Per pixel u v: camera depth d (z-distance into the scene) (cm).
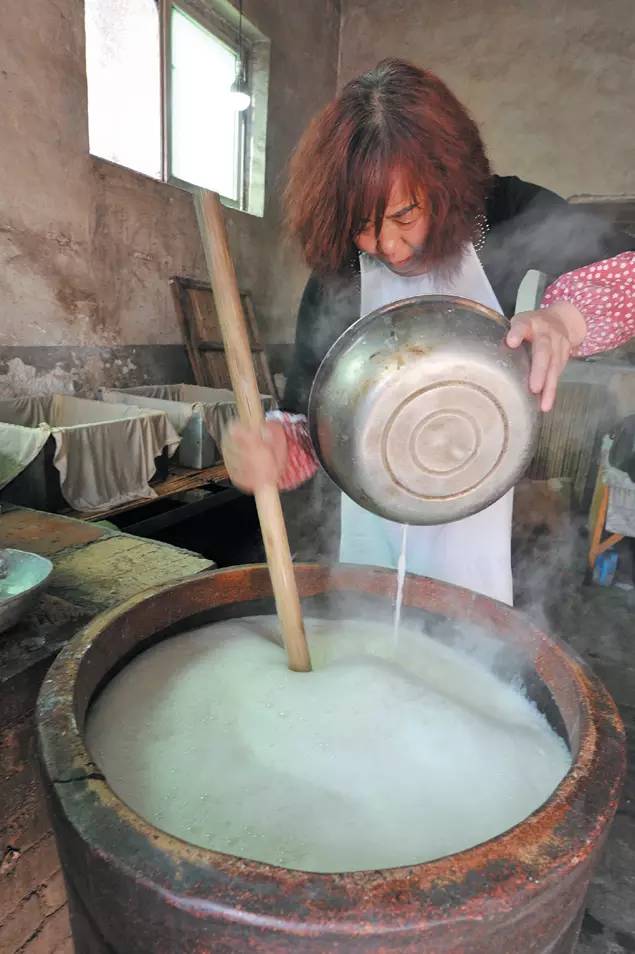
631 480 322
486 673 93
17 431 219
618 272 94
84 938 58
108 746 71
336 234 97
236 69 440
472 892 42
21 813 100
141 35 354
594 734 60
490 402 74
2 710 92
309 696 79
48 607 113
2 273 281
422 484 78
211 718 76
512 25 491
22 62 276
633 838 171
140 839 46
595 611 314
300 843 59
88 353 332
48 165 296
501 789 67
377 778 67
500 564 138
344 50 560
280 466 90
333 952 41
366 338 75
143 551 141
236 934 41
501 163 510
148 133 374
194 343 398
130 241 354
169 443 273
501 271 125
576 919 59
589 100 476
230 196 468
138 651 88
